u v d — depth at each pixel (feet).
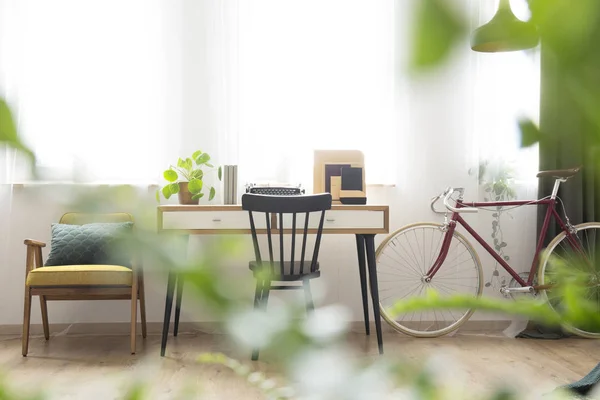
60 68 10.70
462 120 13.51
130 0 13.04
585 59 0.42
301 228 11.81
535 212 13.91
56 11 5.26
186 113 13.42
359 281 13.99
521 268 13.94
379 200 13.85
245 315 0.44
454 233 13.57
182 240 0.48
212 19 13.39
